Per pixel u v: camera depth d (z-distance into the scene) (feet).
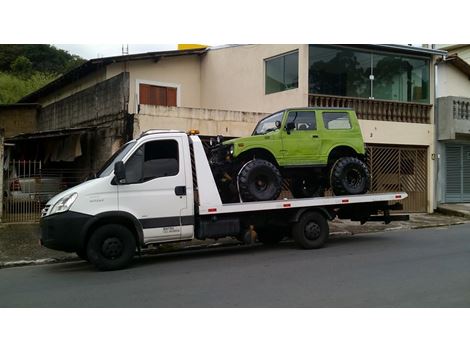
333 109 36.47
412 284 24.26
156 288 24.52
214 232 32.01
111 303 21.93
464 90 69.10
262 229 37.55
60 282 26.78
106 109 50.49
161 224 30.32
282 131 34.55
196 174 31.53
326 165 35.96
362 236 43.04
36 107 77.82
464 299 21.49
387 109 59.47
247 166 32.96
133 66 63.72
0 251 35.99
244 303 21.29
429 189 61.67
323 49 55.06
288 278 25.93
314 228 35.60
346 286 23.98
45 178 50.21
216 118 49.21
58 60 144.05
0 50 137.69
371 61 58.59
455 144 65.26
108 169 30.30
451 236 42.19
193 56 68.49
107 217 29.17
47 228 28.68
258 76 59.16
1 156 44.96
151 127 45.85
